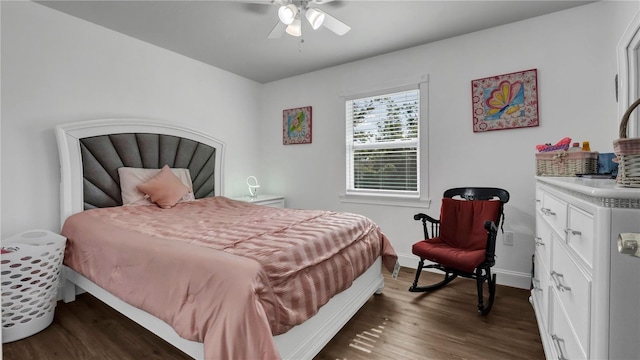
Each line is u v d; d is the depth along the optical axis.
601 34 2.19
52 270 1.93
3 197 2.09
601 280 0.81
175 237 1.66
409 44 2.96
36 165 2.23
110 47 2.65
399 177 3.24
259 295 1.16
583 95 2.26
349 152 3.58
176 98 3.19
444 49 2.86
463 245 2.37
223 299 1.14
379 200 3.31
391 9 2.31
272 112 4.18
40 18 2.24
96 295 1.91
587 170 1.61
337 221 2.12
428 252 2.22
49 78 2.29
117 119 2.63
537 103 2.43
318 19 1.98
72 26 2.41
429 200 2.97
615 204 0.79
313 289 1.46
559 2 2.22
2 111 2.08
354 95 3.44
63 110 2.37
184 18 2.46
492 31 2.62
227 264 1.24
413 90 3.07
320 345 1.56
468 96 2.75
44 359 1.61
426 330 1.87
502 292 2.43
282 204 4.00
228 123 3.79
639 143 0.83
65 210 2.29
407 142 3.17
